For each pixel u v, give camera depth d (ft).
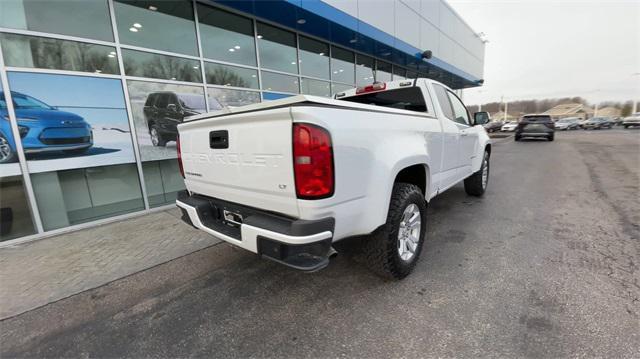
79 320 7.29
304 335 6.36
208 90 19.30
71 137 14.11
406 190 8.14
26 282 9.18
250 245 6.24
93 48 14.57
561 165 27.27
